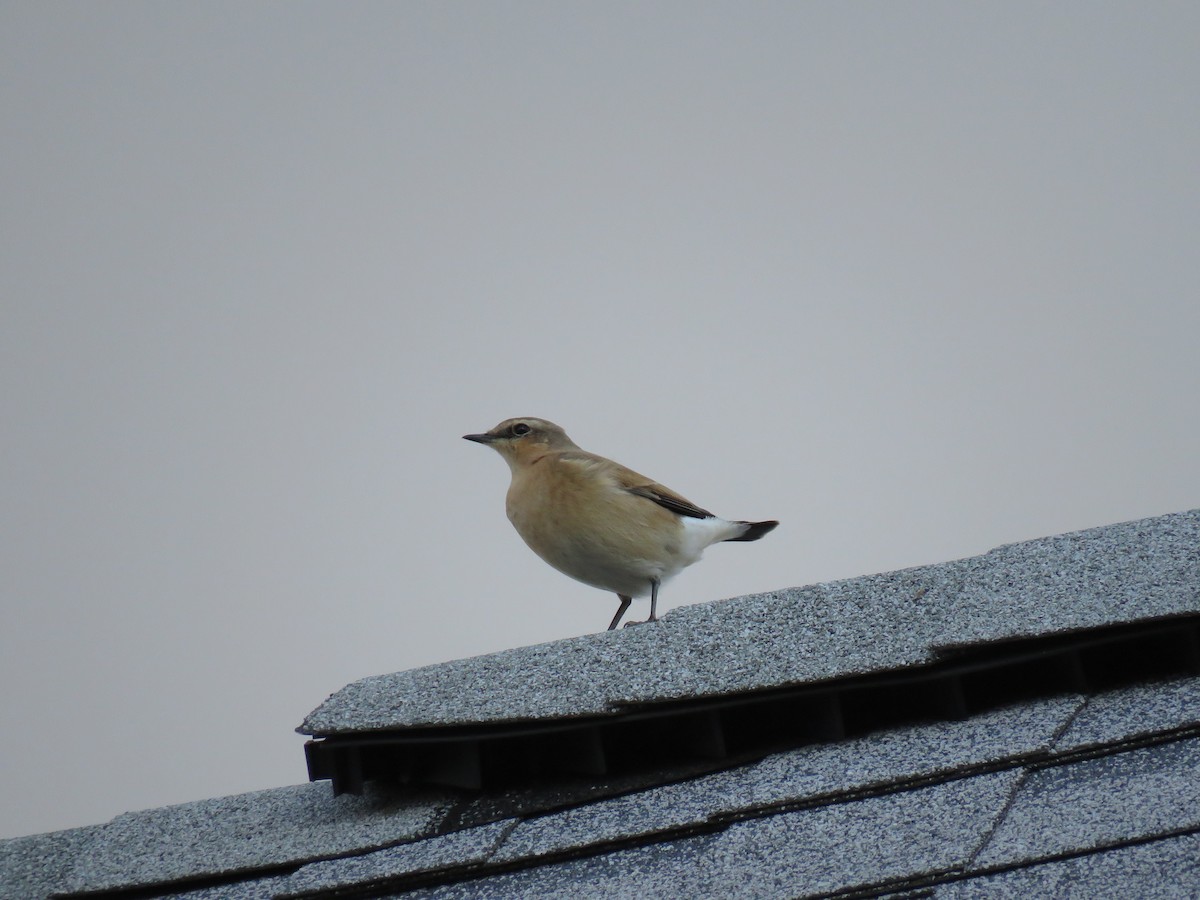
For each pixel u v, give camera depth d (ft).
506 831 26.40
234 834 30.14
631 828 25.09
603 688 27.27
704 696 26.45
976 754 24.18
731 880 22.59
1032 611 26.50
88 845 31.73
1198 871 19.34
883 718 27.30
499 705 27.58
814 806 24.14
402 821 27.91
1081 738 23.90
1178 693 24.91
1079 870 20.20
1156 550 27.66
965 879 20.86
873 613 27.84
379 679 30.58
